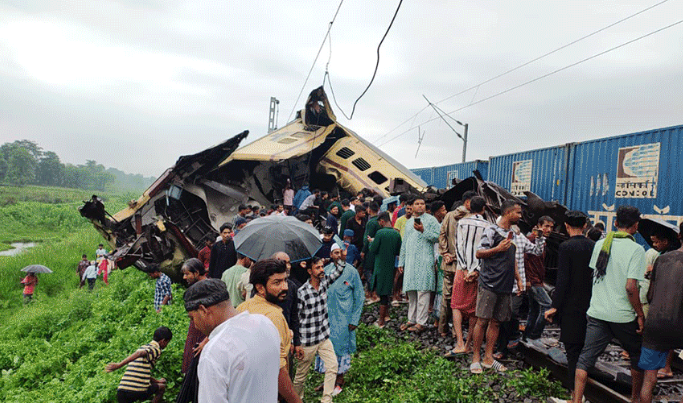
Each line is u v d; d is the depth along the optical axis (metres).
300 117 17.75
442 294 6.31
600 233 5.73
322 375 6.00
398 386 5.26
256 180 14.96
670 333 3.41
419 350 6.07
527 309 6.69
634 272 3.60
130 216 12.34
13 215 47.50
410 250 6.61
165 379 5.81
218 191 13.28
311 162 15.91
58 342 9.95
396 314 7.63
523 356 5.42
